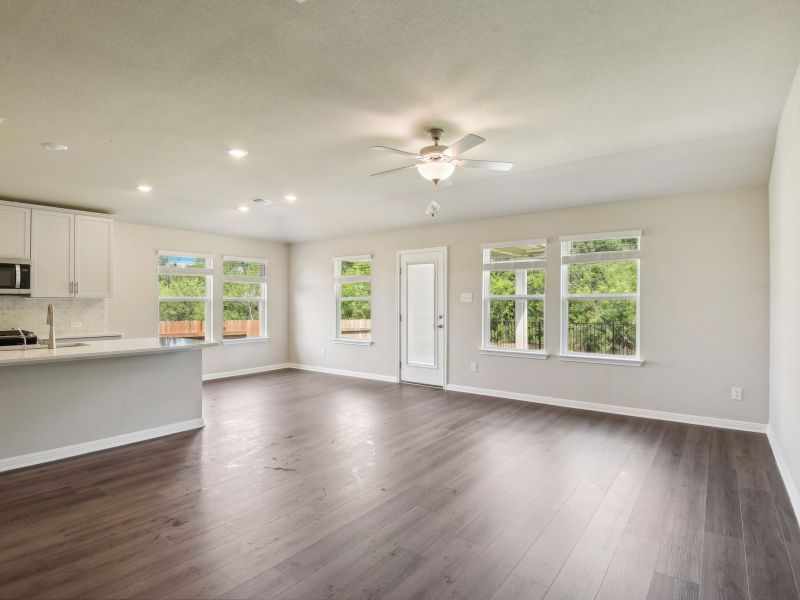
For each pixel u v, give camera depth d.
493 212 5.77
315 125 3.35
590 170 4.48
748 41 2.30
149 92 2.83
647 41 2.30
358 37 2.25
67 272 5.41
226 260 7.41
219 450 3.84
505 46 2.34
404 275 6.83
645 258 4.86
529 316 5.71
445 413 5.05
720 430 4.39
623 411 4.99
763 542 2.40
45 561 2.20
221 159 4.15
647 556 2.27
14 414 3.43
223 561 2.21
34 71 2.56
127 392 4.03
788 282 3.06
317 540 2.41
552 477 3.26
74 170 4.46
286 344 8.34
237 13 2.05
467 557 2.25
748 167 4.07
